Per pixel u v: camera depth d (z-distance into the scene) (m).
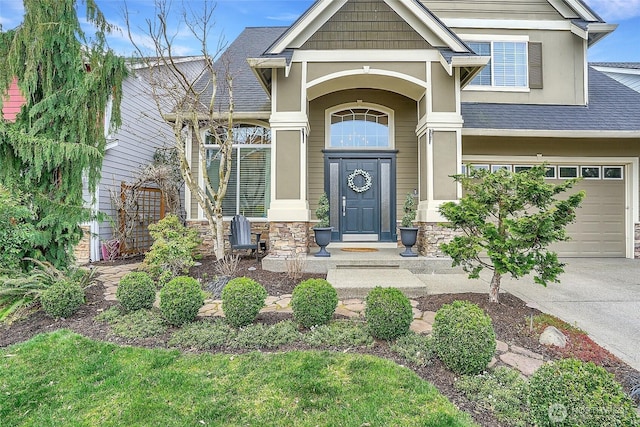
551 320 4.20
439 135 7.45
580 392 2.08
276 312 4.59
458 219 4.70
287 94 7.51
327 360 3.23
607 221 9.26
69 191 5.44
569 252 9.26
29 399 2.72
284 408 2.56
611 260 8.80
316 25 7.56
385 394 2.71
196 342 3.63
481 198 4.63
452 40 7.32
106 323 4.21
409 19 7.52
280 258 7.19
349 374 3.00
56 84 5.40
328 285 4.12
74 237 5.58
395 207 9.05
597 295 5.54
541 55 9.62
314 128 9.15
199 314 4.54
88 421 2.46
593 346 3.57
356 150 9.13
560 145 9.05
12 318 4.32
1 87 5.16
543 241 4.21
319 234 7.36
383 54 7.50
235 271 6.80
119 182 9.80
